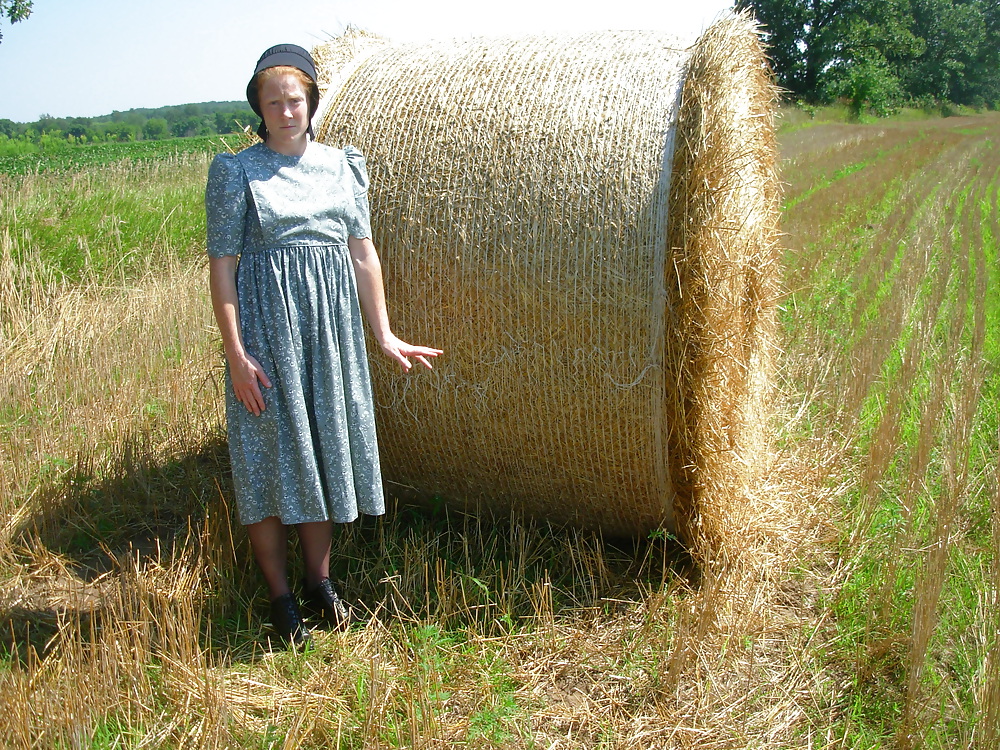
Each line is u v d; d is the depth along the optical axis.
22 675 2.64
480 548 3.82
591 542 3.92
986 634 3.13
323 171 3.06
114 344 5.88
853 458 4.74
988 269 8.92
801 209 12.22
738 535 3.77
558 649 3.17
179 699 2.75
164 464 4.52
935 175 17.16
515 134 3.38
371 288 3.20
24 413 5.02
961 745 2.67
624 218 3.21
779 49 39.12
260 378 2.98
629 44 3.65
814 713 2.89
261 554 3.21
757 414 4.46
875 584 3.50
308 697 2.79
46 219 8.35
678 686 2.95
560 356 3.34
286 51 2.97
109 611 3.17
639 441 3.41
